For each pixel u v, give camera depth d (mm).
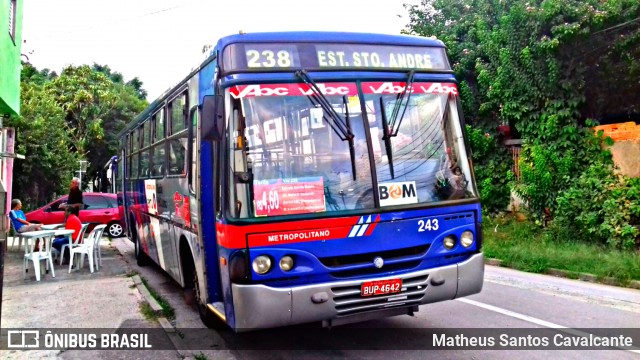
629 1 12242
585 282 9531
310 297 4609
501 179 15461
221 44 5055
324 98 4992
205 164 5578
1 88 10648
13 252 14352
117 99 40656
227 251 4672
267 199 4691
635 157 11898
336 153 4941
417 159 5227
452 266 5164
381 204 4957
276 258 4605
